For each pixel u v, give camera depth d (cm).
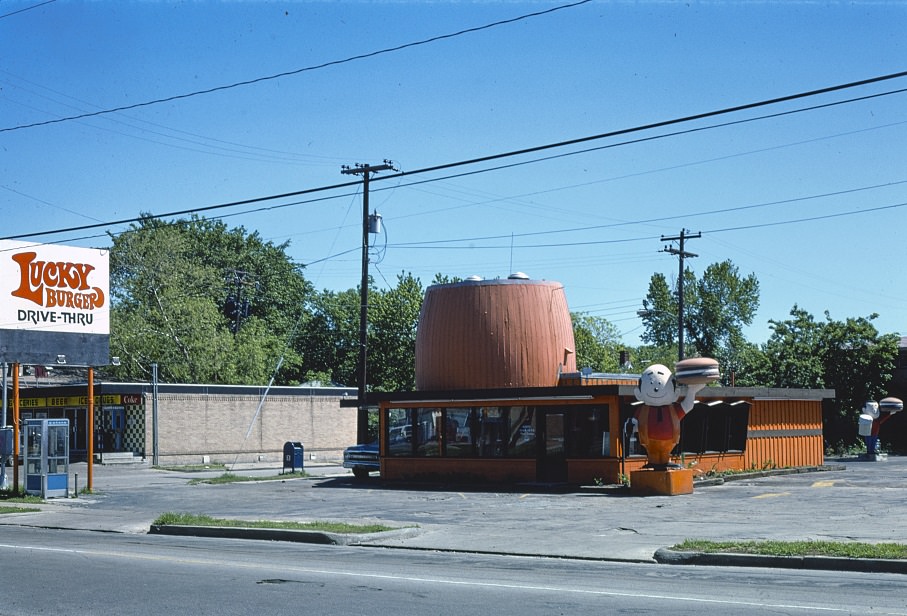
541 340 3155
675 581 1264
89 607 1102
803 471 3462
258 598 1139
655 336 9906
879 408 4631
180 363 6206
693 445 3094
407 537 1842
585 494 2677
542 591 1172
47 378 5956
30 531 2145
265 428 5241
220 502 2688
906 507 2142
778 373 5475
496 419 3088
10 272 3067
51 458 2895
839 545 1459
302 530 1856
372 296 7000
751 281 9719
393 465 3294
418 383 3328
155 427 4619
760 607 1037
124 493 3050
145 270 6562
